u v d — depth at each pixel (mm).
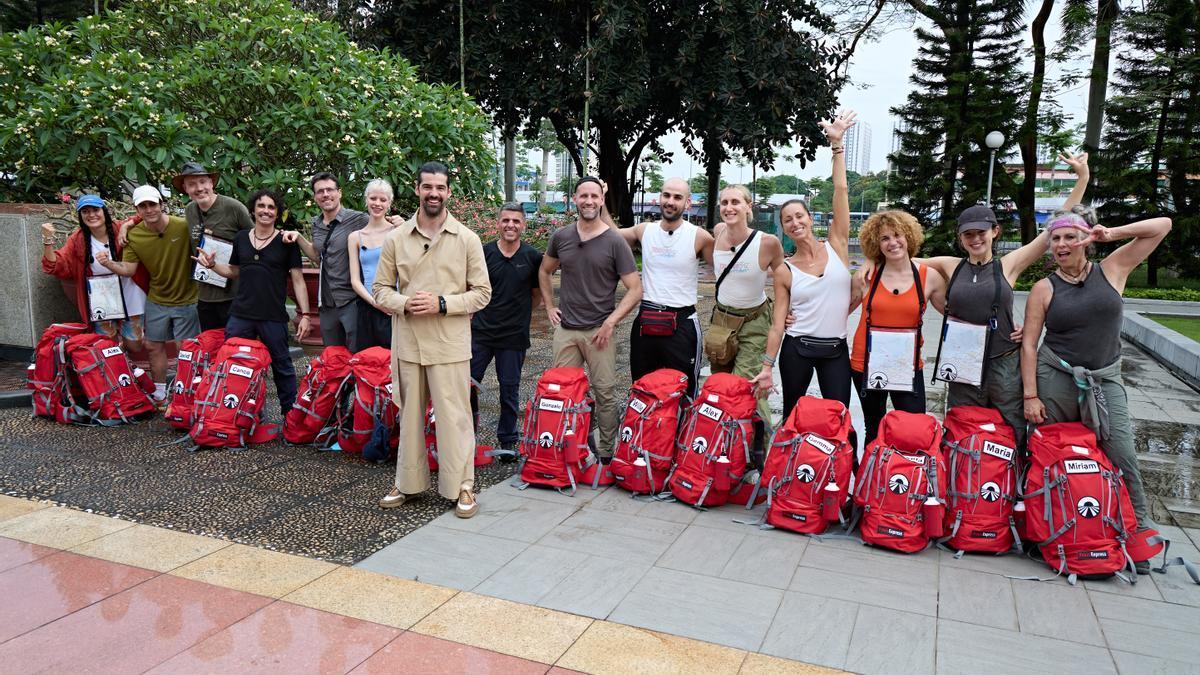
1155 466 5824
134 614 3285
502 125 21688
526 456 4965
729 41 18281
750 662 3031
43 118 8320
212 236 6137
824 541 4215
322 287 5961
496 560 3895
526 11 19516
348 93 9656
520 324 5500
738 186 5035
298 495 4742
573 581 3682
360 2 19328
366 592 3531
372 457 5391
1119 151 23062
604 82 18281
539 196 46938
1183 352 9641
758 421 4898
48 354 6113
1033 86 25250
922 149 27328
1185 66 21312
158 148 8648
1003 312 4305
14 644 3020
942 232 26734
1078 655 3111
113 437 5828
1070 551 3797
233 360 5641
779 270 4793
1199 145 22172
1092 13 22500
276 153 9922
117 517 4328
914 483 4059
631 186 25797
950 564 3955
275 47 9773
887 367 4465
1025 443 4395
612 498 4805
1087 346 4059
